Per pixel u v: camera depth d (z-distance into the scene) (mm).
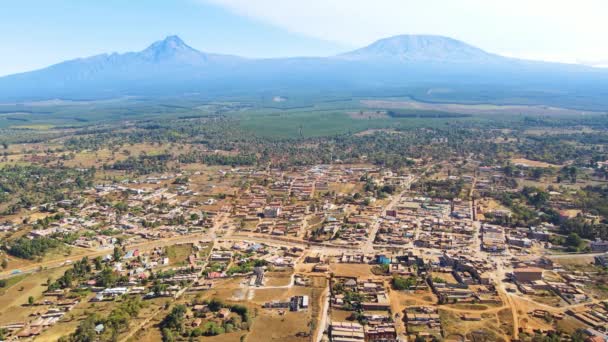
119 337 186125
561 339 181750
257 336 186875
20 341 185875
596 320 194000
